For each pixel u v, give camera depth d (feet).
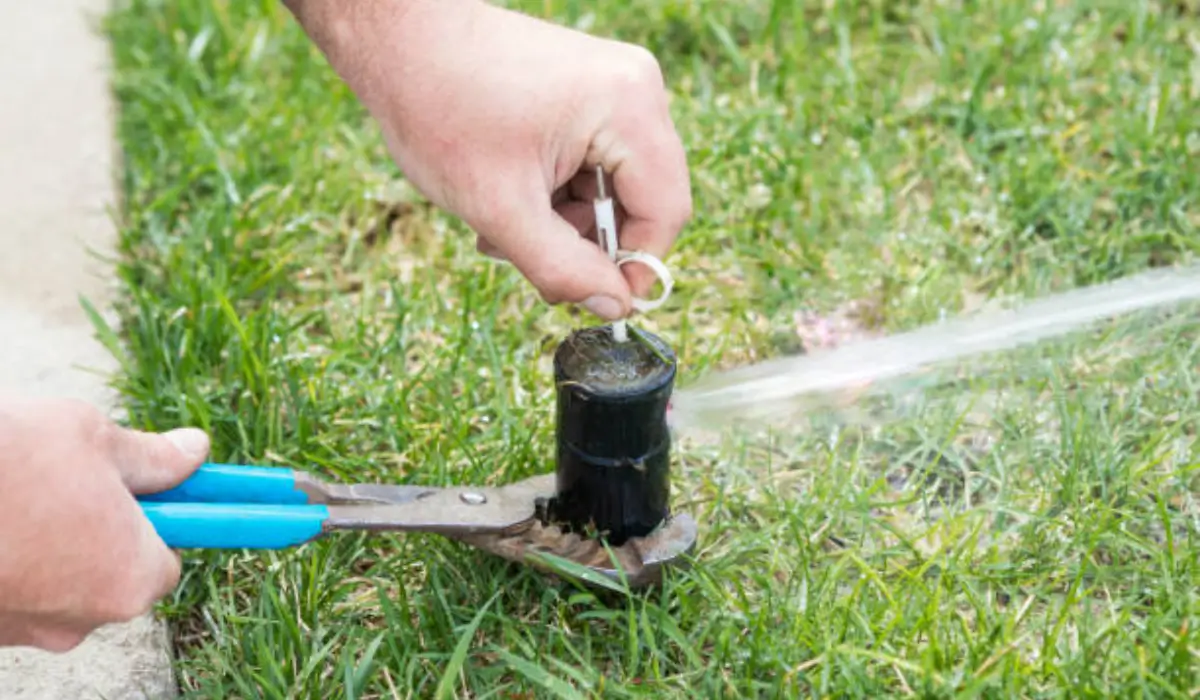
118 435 2.58
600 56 2.75
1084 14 4.35
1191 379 3.26
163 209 3.83
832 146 3.96
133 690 2.83
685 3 4.41
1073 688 2.69
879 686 2.73
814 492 3.07
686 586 2.87
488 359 3.38
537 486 2.87
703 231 3.64
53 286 3.66
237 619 2.86
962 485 3.16
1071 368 3.31
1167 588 2.83
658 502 2.82
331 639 2.90
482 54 2.73
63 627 2.51
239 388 3.33
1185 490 3.06
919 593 2.87
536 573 2.93
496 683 2.84
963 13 4.31
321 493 2.77
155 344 3.37
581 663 2.83
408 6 2.76
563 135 2.73
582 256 2.72
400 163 2.83
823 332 3.49
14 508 2.41
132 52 4.37
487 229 2.76
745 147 3.87
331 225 3.82
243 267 3.62
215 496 2.74
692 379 3.33
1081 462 3.09
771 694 2.74
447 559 2.98
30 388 3.40
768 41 4.31
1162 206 3.65
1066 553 2.97
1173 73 4.04
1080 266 3.57
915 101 4.07
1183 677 2.69
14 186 3.94
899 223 3.74
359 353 3.41
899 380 3.30
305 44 4.34
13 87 4.29
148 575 2.49
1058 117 3.93
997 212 3.70
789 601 2.87
